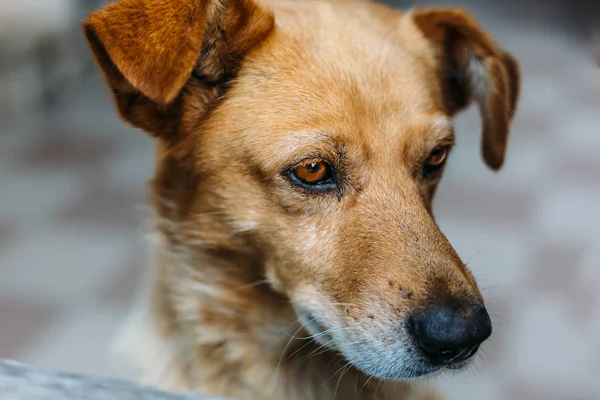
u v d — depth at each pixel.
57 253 0.85
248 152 0.48
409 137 0.48
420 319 0.45
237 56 0.49
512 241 0.88
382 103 0.48
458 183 1.03
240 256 0.50
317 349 0.51
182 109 0.49
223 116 0.49
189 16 0.45
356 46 0.50
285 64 0.49
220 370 0.52
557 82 1.39
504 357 0.72
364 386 0.52
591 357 0.72
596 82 1.39
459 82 0.58
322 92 0.48
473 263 0.83
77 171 1.04
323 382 0.52
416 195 0.48
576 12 1.75
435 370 0.46
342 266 0.47
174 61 0.45
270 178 0.48
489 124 0.57
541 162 1.09
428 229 0.47
